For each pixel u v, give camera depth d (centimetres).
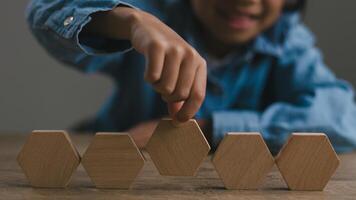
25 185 53
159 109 114
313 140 51
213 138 84
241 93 106
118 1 57
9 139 86
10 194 50
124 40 58
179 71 49
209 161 66
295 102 97
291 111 87
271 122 85
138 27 52
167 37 50
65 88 151
